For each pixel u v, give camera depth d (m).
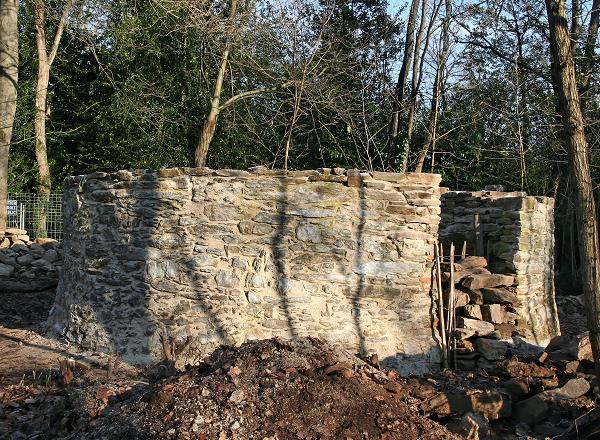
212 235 8.30
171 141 19.64
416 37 18.09
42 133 18.34
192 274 8.27
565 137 5.88
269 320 8.16
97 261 8.79
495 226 9.82
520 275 9.41
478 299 8.95
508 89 18.20
